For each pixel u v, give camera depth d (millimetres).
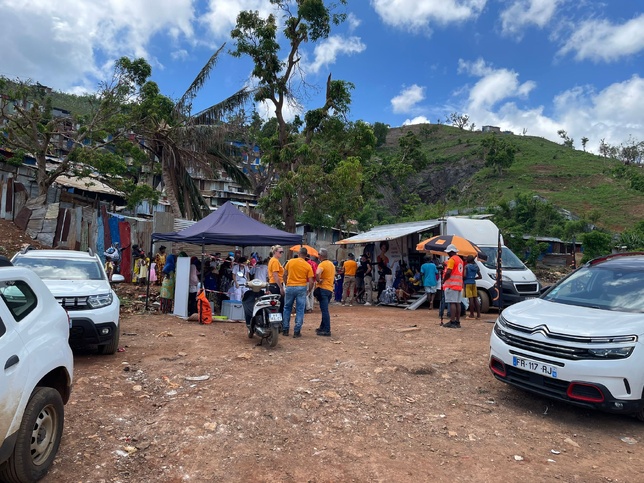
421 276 15703
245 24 18688
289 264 8961
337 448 4309
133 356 7027
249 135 28000
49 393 3561
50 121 19406
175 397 5320
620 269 6301
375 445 4406
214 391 5516
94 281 7406
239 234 10922
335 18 18938
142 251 16688
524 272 14094
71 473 3643
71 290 6680
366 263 16703
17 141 19297
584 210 67000
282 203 19969
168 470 3803
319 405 5215
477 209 62281
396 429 4773
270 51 18703
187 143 19781
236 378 6027
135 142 20609
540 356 5047
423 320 12000
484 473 3932
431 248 12359
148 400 5211
